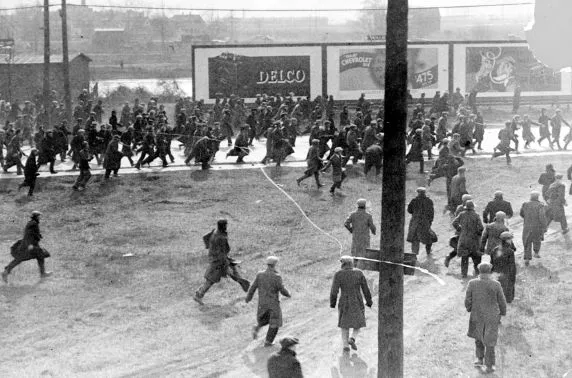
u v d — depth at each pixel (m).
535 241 18.14
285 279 17.44
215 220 23.56
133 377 11.72
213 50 51.97
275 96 50.19
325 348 13.02
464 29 139.88
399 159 9.66
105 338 13.59
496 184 28.38
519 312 14.45
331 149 30.11
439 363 12.14
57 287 16.78
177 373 11.91
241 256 19.62
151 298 15.98
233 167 30.73
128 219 23.70
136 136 33.06
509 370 11.77
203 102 50.41
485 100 54.53
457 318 14.38
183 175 29.36
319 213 24.36
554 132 35.22
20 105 58.69
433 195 26.59
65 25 40.56
